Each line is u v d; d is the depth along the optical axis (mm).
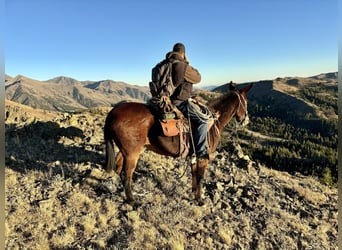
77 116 6715
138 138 3141
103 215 3104
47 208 3154
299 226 3391
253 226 3312
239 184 4180
